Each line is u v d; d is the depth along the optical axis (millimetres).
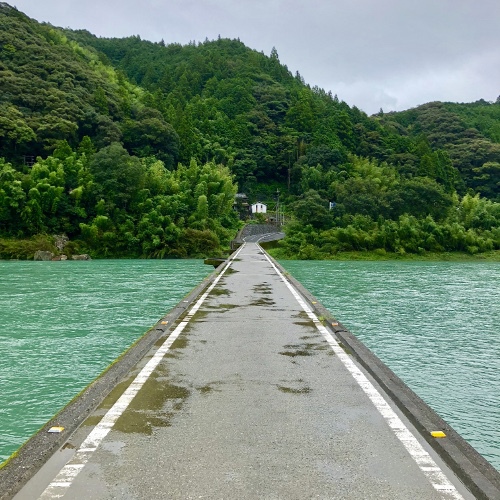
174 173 75812
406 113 165875
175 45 185000
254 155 113875
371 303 19281
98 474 3555
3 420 6930
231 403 5129
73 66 91750
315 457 3846
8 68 83500
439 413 7203
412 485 3418
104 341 12109
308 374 6258
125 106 91125
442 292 23453
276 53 184875
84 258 54594
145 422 4590
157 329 9047
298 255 57188
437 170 97375
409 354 10969
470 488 3393
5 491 3320
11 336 12672
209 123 114375
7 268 39125
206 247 60000
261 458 3820
